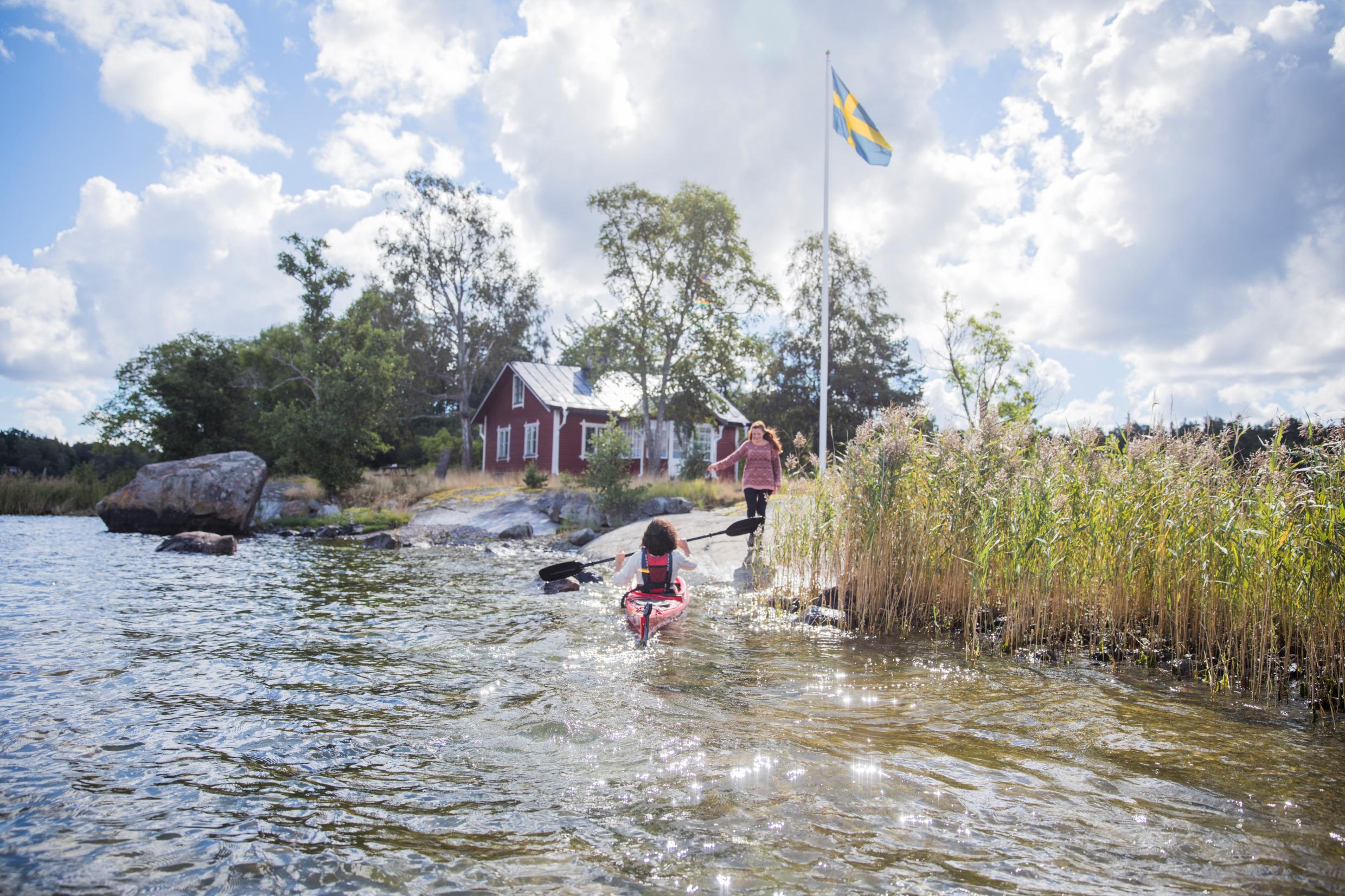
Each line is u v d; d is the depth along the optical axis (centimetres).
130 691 452
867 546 710
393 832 271
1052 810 294
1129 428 680
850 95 1545
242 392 2977
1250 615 529
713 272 2645
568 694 454
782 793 307
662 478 2477
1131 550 602
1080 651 604
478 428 3725
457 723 398
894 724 404
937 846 262
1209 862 253
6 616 674
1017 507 649
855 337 3603
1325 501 489
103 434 2936
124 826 275
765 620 719
